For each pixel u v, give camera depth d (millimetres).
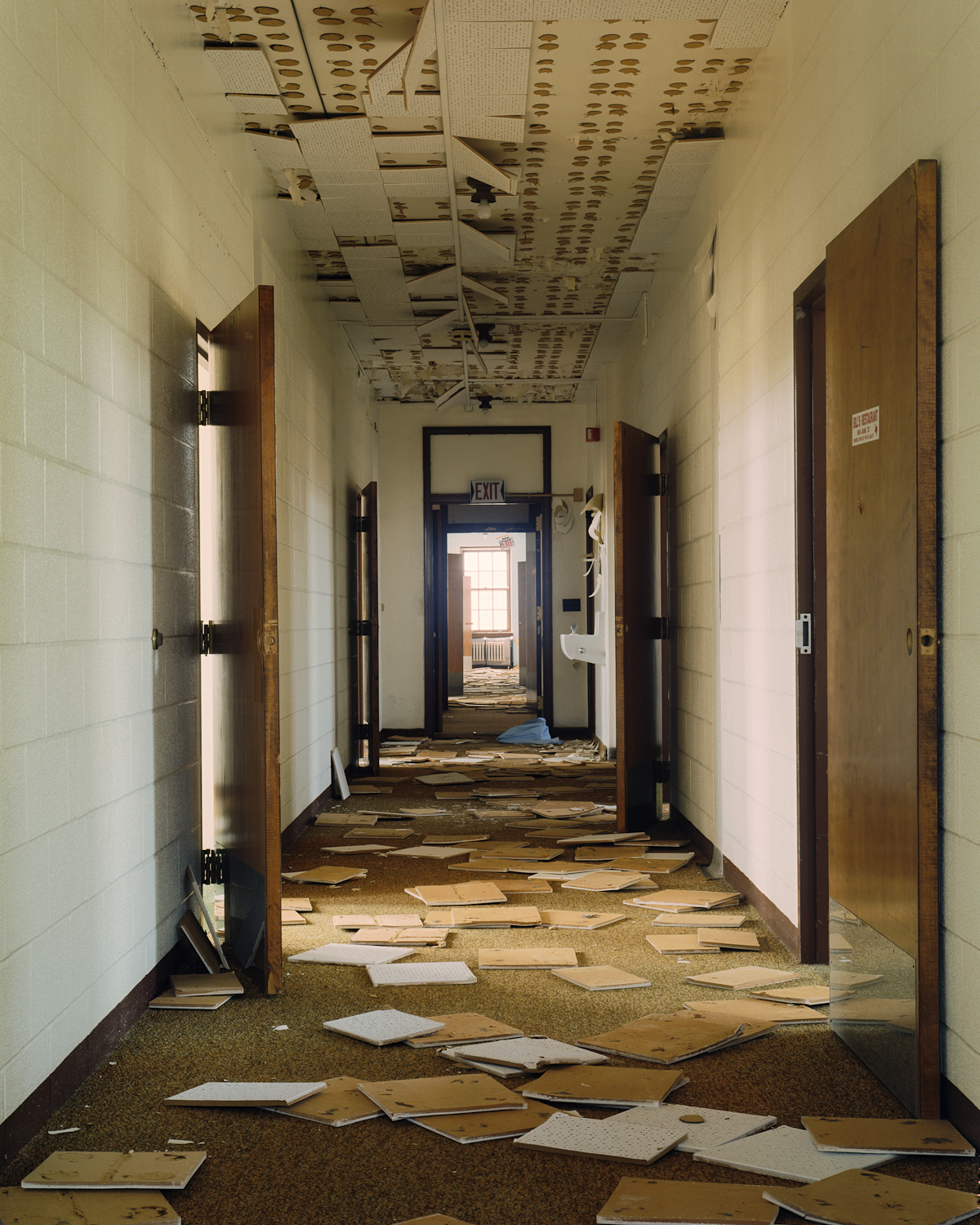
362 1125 2248
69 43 2514
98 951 2648
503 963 3451
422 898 4348
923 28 2400
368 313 7680
